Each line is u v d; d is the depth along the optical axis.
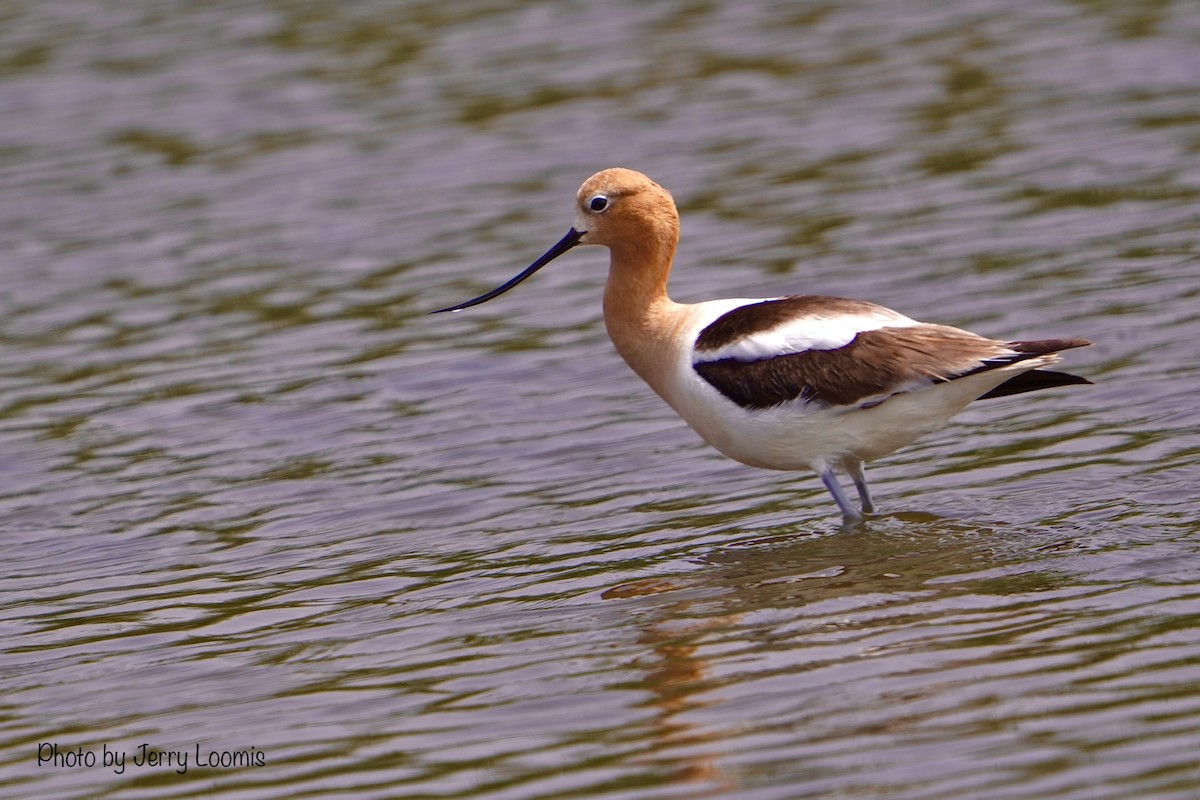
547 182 21.05
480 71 25.59
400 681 9.66
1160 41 24.25
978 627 9.53
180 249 19.72
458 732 8.85
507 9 28.77
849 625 9.78
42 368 16.66
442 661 9.91
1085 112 21.67
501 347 16.48
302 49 27.09
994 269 16.98
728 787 7.89
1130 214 18.08
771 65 24.97
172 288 18.59
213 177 22.06
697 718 8.70
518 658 9.82
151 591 11.59
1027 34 25.31
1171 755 7.73
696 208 19.91
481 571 11.50
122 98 25.22
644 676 9.34
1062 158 20.12
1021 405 13.92
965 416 13.90
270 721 9.26
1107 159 19.89
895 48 25.30
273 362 16.44
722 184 20.58
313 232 19.98
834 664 9.20
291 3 29.59
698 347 11.88
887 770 7.88
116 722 9.45
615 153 21.88
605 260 18.97
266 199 21.17
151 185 21.88
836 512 12.15
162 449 14.50
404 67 26.02
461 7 29.02
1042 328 15.32
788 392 11.50
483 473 13.51
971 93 22.95
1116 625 9.34
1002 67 23.91
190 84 25.70
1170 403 13.38
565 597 10.84
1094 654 8.96
